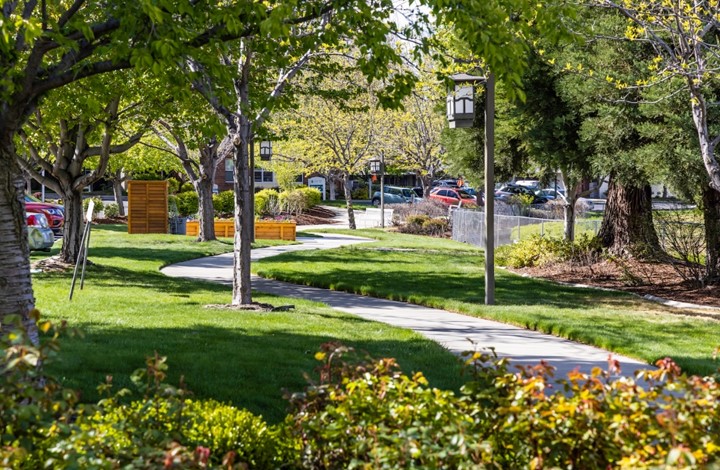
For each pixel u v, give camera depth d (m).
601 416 4.33
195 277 22.19
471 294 18.52
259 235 37.22
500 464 4.59
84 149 21.58
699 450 3.73
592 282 20.95
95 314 13.79
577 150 21.31
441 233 43.31
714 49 16.44
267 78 19.14
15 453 4.02
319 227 48.09
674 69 14.61
